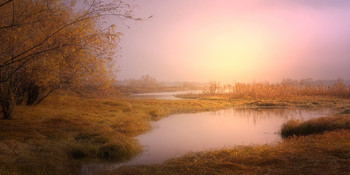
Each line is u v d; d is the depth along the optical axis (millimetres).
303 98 38969
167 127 16141
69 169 7895
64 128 12594
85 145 9867
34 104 19125
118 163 8633
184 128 15766
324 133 11000
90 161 8859
